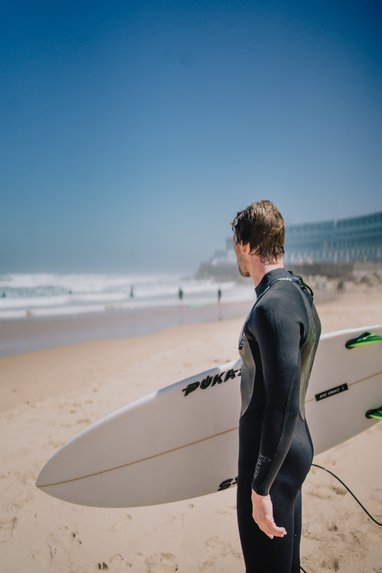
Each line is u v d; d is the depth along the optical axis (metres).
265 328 1.22
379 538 2.44
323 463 3.32
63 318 14.95
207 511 2.84
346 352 2.44
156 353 8.27
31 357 8.18
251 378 1.36
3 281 51.62
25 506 2.95
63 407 5.07
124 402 5.20
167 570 2.28
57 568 2.34
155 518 2.77
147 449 2.20
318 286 32.22
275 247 1.41
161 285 43.00
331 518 2.64
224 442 2.22
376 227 78.88
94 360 7.82
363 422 2.49
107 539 2.57
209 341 9.43
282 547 1.33
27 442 4.03
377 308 13.59
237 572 2.25
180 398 2.19
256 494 1.23
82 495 2.20
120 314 16.42
